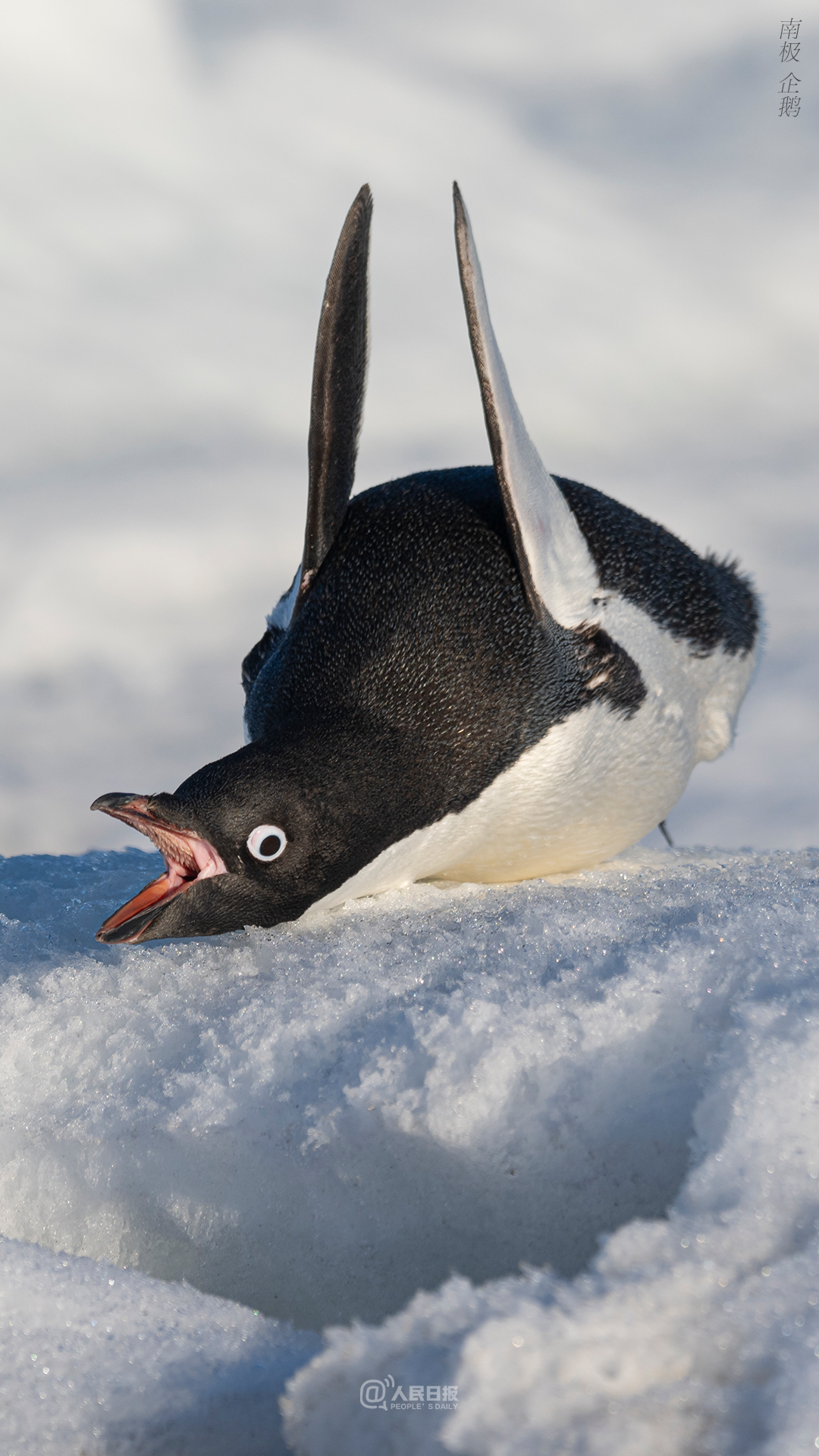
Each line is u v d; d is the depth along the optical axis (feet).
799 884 28.37
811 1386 13.80
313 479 30.12
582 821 30.76
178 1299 17.79
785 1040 19.51
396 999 23.80
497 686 28.19
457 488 31.55
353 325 29.86
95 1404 15.62
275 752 27.17
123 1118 22.52
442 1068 21.38
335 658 28.94
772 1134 17.84
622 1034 21.57
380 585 29.43
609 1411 13.79
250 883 26.50
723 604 34.35
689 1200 17.11
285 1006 24.17
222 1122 21.81
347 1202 21.25
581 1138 20.66
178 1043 24.09
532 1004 22.50
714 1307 14.98
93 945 29.37
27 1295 17.43
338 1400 14.42
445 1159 20.85
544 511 29.14
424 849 28.81
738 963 22.52
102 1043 24.58
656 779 32.01
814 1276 15.33
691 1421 13.69
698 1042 21.08
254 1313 17.69
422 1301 15.20
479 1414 13.78
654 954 23.48
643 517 34.09
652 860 34.63
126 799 25.89
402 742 27.81
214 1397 15.78
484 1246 20.89
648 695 30.73
